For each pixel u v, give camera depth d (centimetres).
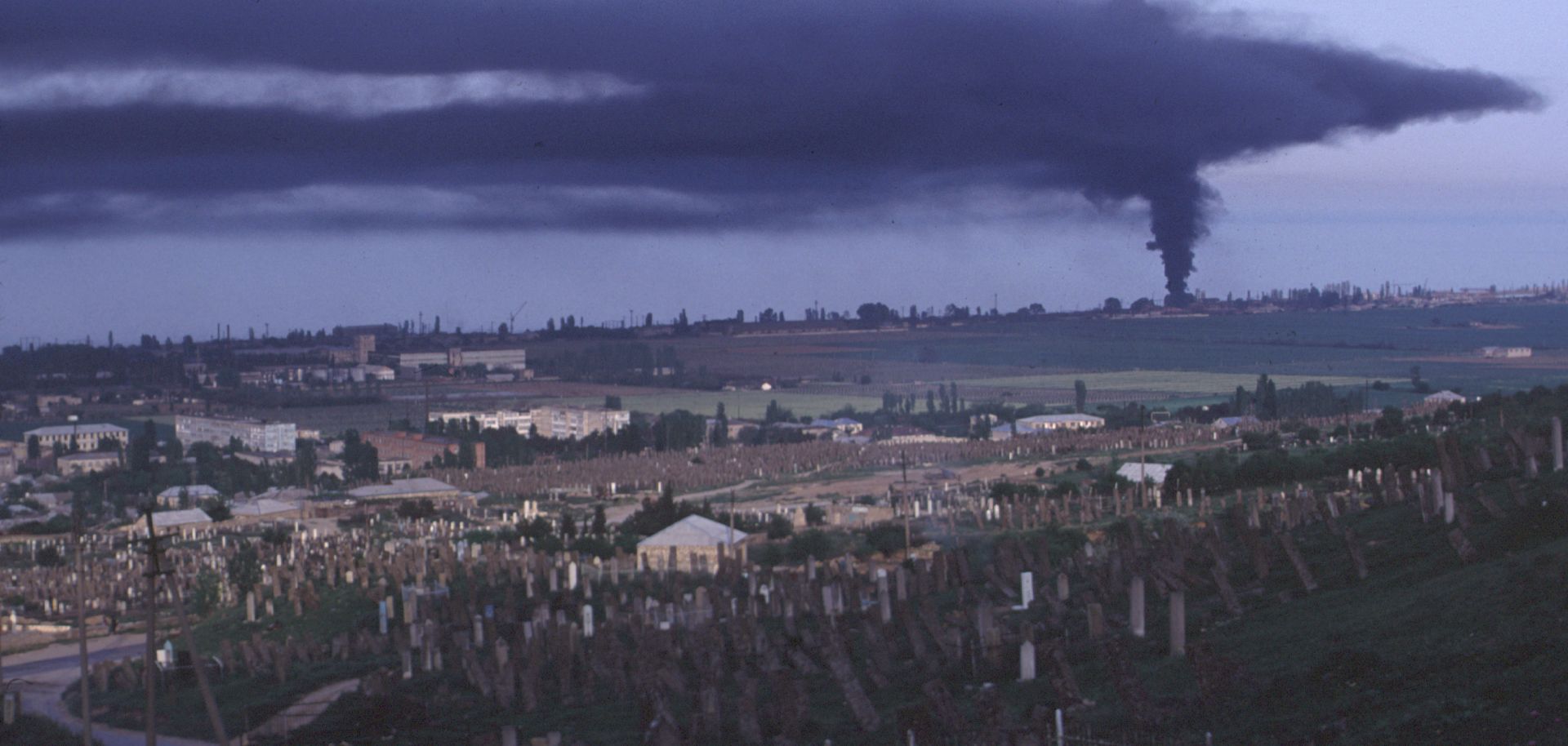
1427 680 4266
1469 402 18938
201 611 12181
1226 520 10025
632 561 11138
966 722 4781
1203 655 4653
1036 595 7806
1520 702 3903
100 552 17662
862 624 6725
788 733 5291
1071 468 18862
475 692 7238
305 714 7019
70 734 7400
